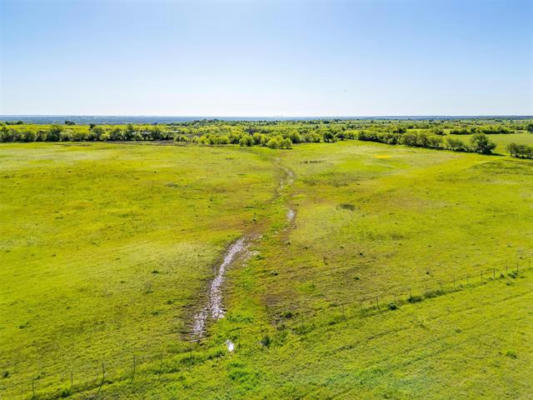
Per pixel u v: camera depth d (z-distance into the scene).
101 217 44.41
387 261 32.25
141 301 25.73
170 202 51.66
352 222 43.25
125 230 40.53
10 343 20.70
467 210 46.72
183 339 21.70
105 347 20.59
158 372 18.58
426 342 20.44
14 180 58.44
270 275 30.19
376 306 24.42
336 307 24.70
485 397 16.47
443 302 24.75
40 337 21.31
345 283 28.31
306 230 41.06
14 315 23.47
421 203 50.59
